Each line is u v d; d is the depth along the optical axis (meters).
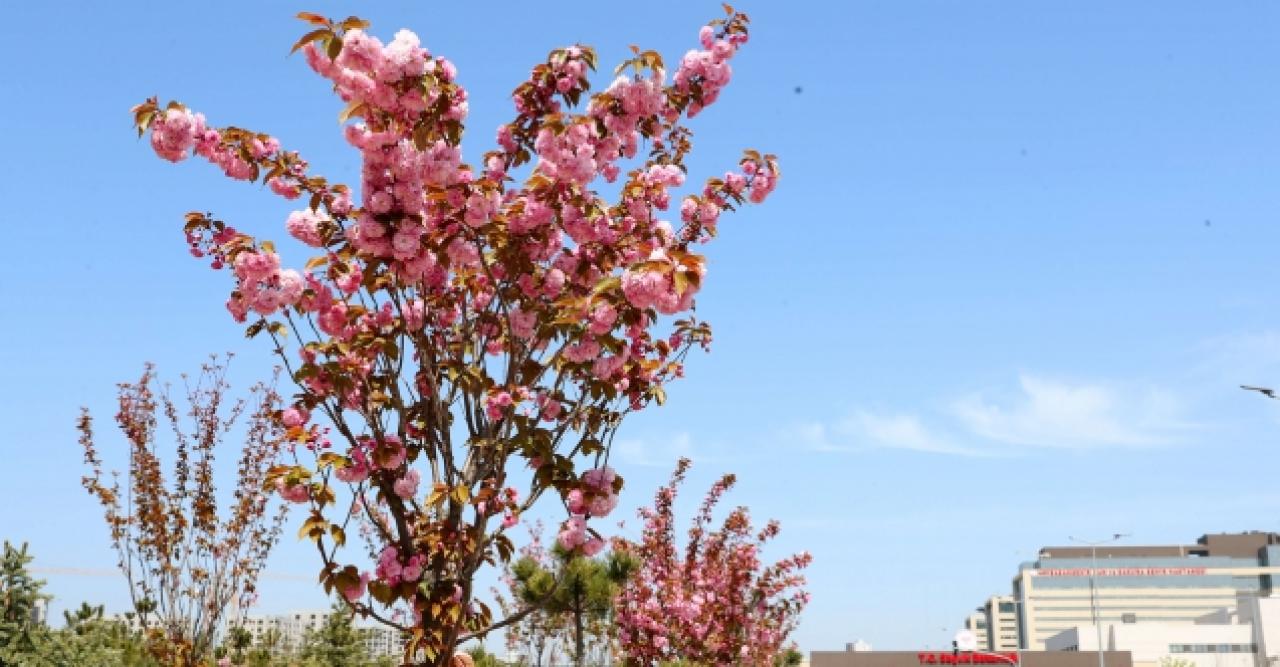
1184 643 121.88
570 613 21.52
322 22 6.99
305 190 8.15
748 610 22.88
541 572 19.23
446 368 8.49
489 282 8.72
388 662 21.34
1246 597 122.38
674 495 21.34
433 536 8.04
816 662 85.25
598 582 18.70
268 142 8.08
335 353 8.43
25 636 10.37
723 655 21.06
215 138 7.78
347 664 20.58
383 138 7.36
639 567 19.91
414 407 8.56
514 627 23.55
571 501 8.48
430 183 7.64
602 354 8.51
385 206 7.54
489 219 8.14
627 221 8.85
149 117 7.55
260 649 17.95
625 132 8.29
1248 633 120.94
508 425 8.40
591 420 8.72
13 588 10.37
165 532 15.19
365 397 8.35
